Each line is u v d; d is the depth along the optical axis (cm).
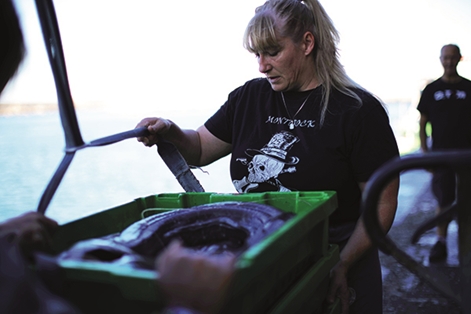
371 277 181
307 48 181
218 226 138
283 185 184
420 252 432
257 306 110
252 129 197
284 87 186
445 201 420
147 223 132
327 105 181
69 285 90
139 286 83
